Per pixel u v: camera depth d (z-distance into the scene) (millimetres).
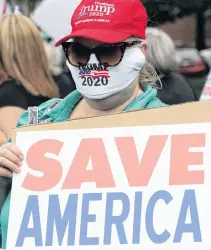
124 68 4191
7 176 4141
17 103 6129
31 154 4102
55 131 4105
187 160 3930
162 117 4000
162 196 3914
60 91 8555
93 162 4031
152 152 3979
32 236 4008
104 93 4207
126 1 4207
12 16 6375
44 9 9812
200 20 33219
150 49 7105
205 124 3953
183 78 7297
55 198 4031
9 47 6184
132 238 3895
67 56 4246
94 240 3934
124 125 4035
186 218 3859
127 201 3943
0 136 6074
